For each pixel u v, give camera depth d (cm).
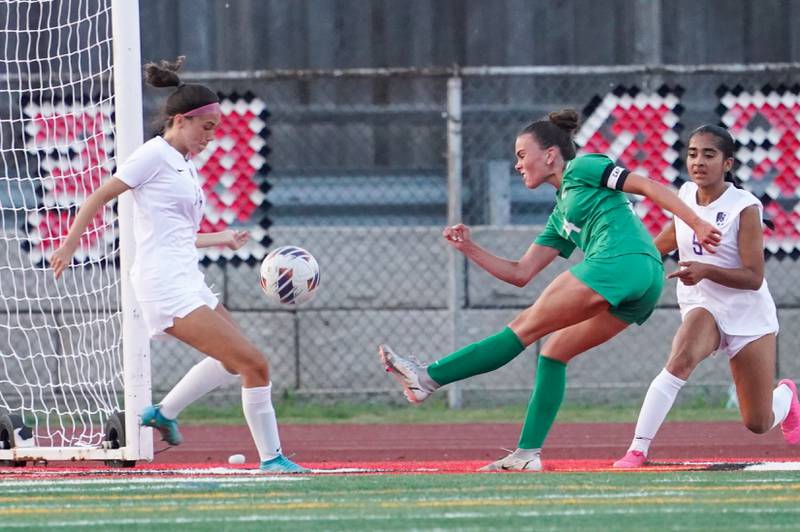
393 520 1647
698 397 4350
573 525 1596
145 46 5288
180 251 2325
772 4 5541
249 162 4209
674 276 2412
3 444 2842
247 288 4316
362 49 5462
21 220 4153
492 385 4356
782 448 3278
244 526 1598
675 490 1988
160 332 2331
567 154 2461
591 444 3359
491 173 4934
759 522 1620
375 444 3434
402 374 2361
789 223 4253
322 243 4366
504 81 5425
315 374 4334
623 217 2372
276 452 2417
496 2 5512
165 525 1612
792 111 4256
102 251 3706
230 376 2406
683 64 5519
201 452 3212
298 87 5412
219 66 5353
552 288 2345
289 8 5412
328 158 5316
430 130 5356
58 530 1578
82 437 3059
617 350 4375
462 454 3250
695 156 2483
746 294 2511
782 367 4375
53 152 3522
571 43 5506
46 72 4294
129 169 2280
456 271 4197
